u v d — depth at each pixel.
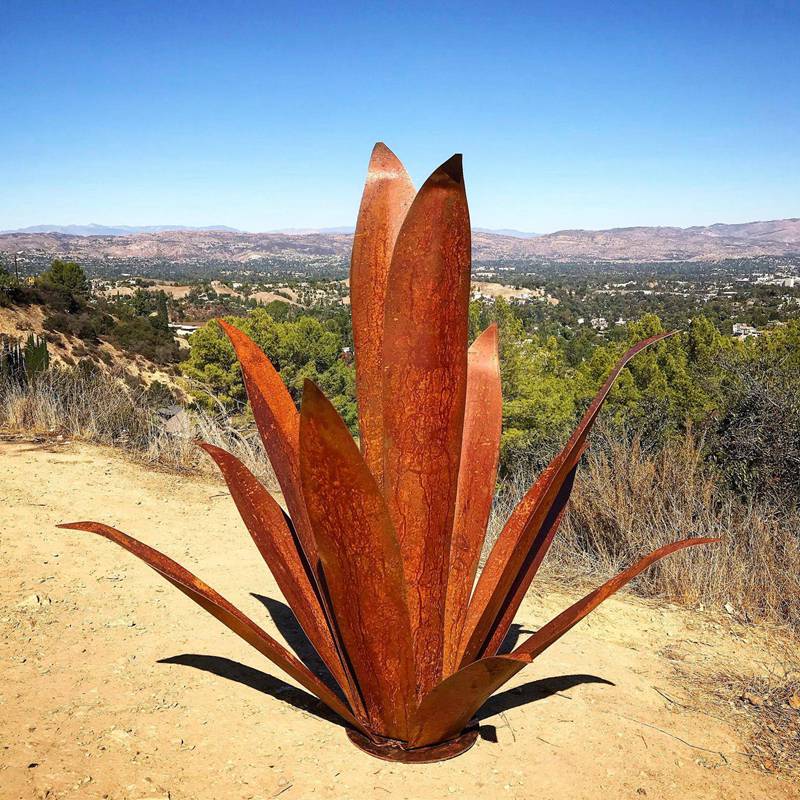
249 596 3.93
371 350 2.57
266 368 2.86
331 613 2.62
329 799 2.30
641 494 5.10
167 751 2.49
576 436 2.42
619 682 3.24
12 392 7.86
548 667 3.34
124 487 5.66
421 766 2.51
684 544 2.47
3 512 4.80
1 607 3.51
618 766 2.60
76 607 3.59
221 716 2.74
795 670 3.46
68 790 2.23
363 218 2.59
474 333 20.67
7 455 6.25
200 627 3.49
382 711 2.52
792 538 4.57
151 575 4.06
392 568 2.25
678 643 3.71
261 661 3.22
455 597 2.67
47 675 2.93
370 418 2.57
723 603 4.22
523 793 2.41
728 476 5.79
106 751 2.45
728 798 2.48
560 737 2.76
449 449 2.40
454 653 2.63
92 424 7.25
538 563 2.76
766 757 2.74
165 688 2.90
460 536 2.73
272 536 2.78
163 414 8.05
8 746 2.43
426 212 2.26
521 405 19.75
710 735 2.87
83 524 2.46
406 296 2.34
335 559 2.27
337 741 2.63
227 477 2.77
